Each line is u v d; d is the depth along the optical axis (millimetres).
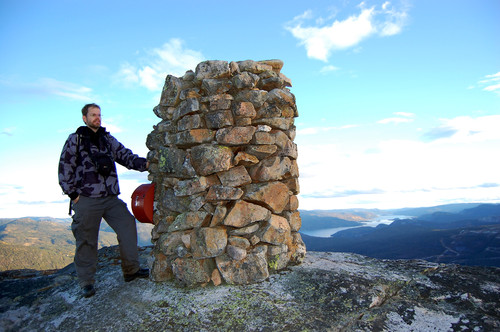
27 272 4832
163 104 3934
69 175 3238
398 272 3721
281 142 3850
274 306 2893
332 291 3146
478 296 3029
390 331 2514
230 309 2861
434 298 3070
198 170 3512
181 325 2652
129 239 3619
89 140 3420
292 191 4125
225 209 3508
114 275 4016
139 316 2875
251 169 3758
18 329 2928
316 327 2557
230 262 3455
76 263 3451
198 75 3662
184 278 3385
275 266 3697
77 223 3336
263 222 3750
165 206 3748
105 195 3420
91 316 3004
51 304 3377
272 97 3793
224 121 3527
